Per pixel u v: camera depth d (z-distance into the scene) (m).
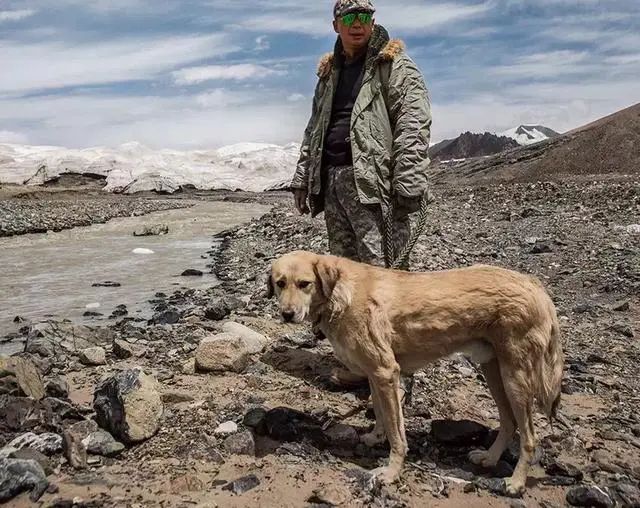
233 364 6.30
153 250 18.67
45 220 25.56
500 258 13.59
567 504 4.24
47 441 4.57
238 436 4.73
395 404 4.43
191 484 4.13
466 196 27.02
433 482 4.41
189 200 46.72
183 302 10.91
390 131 5.49
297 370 6.45
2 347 8.24
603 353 7.55
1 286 12.95
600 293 10.48
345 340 4.54
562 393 6.29
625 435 5.29
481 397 6.04
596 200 21.33
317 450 4.74
